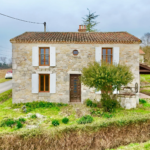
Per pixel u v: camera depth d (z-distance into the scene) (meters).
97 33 11.52
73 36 10.52
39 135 4.55
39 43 9.38
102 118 6.79
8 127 5.76
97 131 4.92
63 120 6.34
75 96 9.99
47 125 6.04
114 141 4.95
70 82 9.90
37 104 9.01
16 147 4.39
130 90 9.46
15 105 9.09
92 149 4.76
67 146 4.62
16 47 9.41
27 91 9.51
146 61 33.47
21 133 4.52
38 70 9.49
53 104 9.20
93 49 9.48
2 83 17.86
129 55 9.48
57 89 9.56
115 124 5.13
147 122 5.41
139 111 7.85
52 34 10.98
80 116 7.12
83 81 7.46
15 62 9.44
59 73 9.54
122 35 10.68
